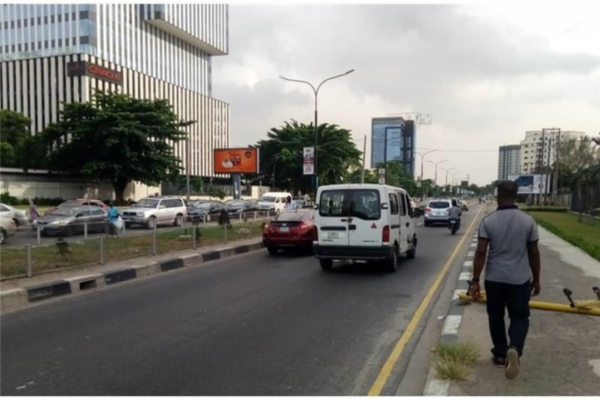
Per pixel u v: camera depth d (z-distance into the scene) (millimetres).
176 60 105875
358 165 73312
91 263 11586
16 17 89312
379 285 9984
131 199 53562
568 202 56375
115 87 75500
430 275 11227
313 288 9648
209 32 112625
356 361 5406
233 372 5055
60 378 4906
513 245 4602
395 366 5258
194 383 4762
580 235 19953
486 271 4750
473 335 5922
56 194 45812
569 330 6102
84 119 46000
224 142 111688
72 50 85000
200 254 14031
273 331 6559
